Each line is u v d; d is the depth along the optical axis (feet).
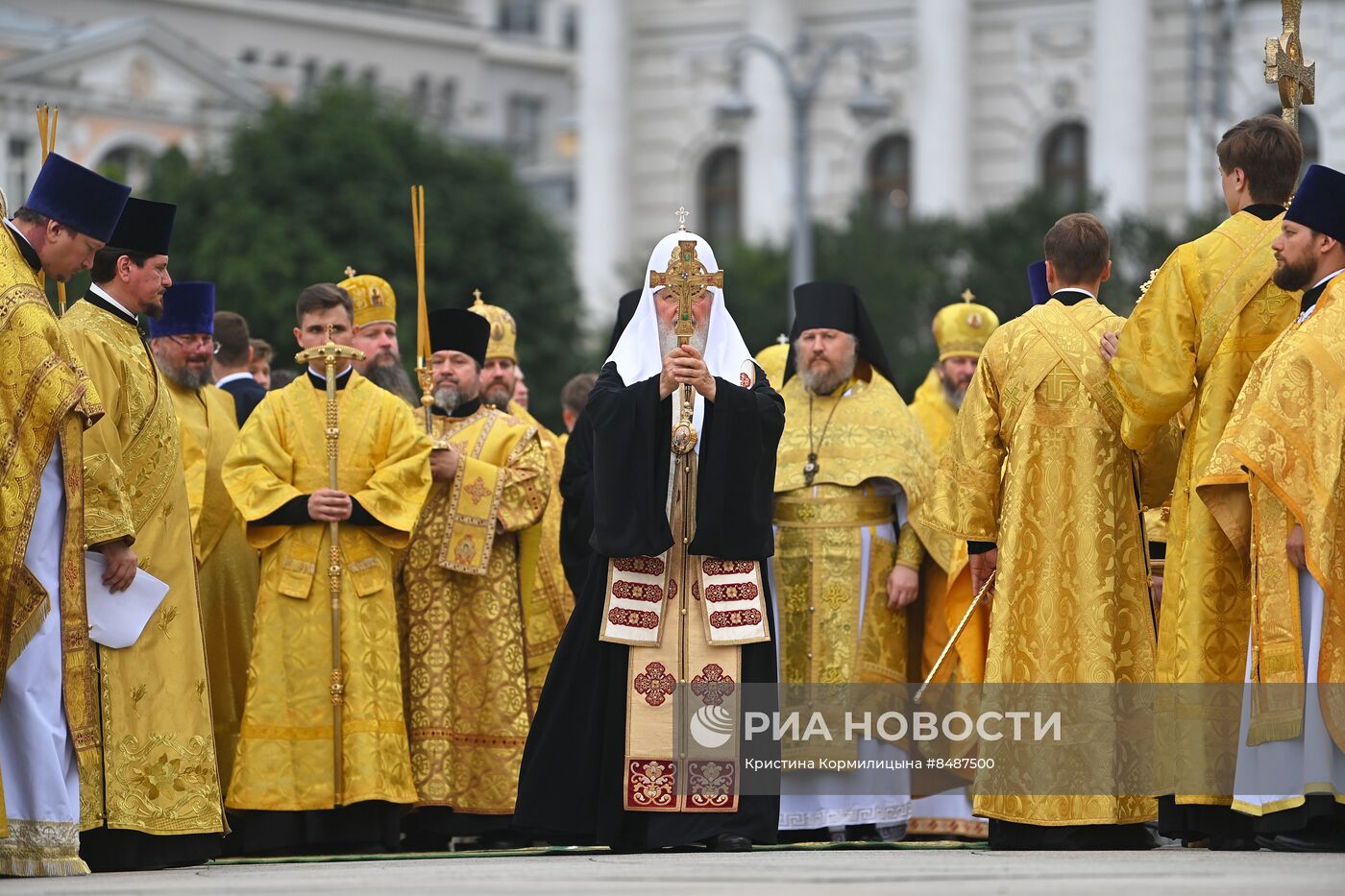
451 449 82.02
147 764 65.62
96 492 64.64
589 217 431.02
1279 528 59.26
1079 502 65.72
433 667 81.30
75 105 438.40
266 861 68.85
